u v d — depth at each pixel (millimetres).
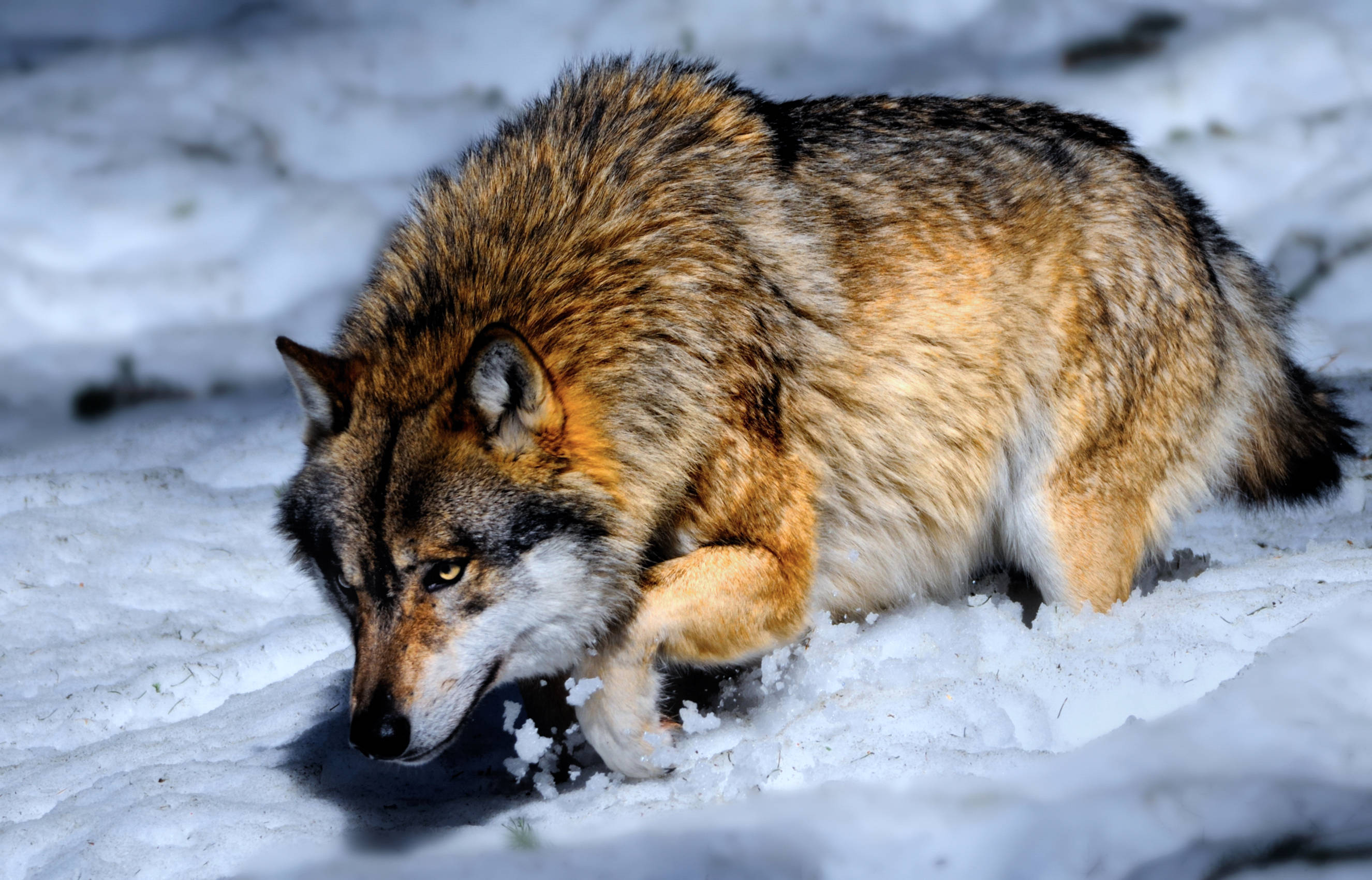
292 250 29250
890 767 9055
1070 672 10219
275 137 32719
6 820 10594
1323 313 23344
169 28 36844
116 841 9547
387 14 37031
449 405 9164
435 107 33688
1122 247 11969
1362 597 10109
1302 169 27344
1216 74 30000
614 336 9734
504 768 10773
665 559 10273
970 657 10742
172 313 27781
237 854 9312
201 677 13352
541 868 8406
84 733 12508
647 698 9961
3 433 23250
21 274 28406
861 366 10766
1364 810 7617
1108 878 7457
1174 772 8305
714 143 10711
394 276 10664
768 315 10242
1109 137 12977
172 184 31078
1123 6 32906
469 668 9141
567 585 9445
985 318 11250
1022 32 33281
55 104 33719
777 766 9375
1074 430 11664
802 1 35562
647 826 8914
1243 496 13734
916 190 11344
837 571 11188
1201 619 10859
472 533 9055
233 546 16703
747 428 9984
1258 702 8914
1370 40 30281
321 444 9766
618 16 35875
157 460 20594
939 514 11438
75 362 25938
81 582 15742
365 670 8953
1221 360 12773
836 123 11758
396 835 9492
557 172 10484
